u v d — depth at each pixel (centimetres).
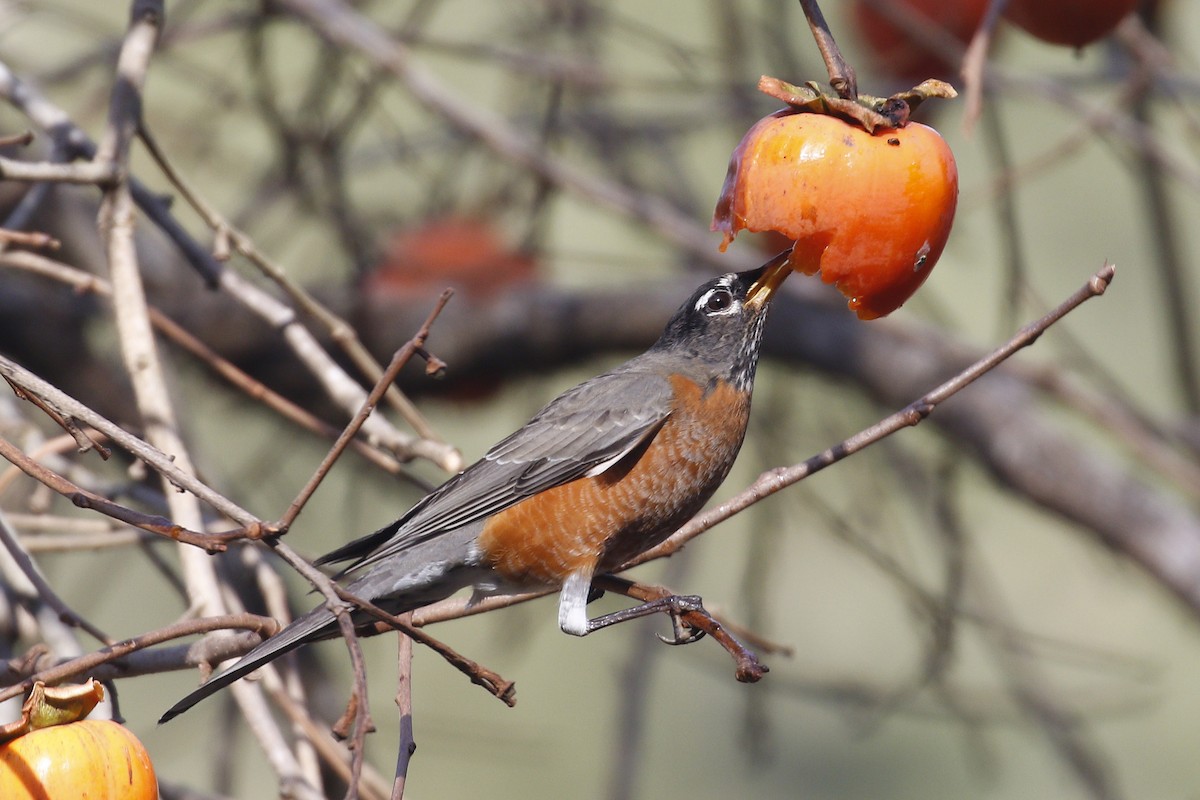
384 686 1293
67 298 1098
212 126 1257
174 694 1219
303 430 1171
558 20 1183
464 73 1409
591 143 1238
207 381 1203
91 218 1122
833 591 1421
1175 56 1055
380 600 737
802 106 535
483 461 755
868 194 509
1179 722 1397
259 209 1154
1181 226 1139
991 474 1163
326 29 1020
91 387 1113
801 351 1205
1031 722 1107
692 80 1063
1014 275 872
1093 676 1401
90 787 446
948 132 1286
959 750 1459
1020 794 1436
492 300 1156
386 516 1341
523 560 744
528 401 1246
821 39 531
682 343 802
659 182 1261
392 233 1212
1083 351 1072
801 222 514
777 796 1440
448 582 749
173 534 474
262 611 838
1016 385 1192
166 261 1162
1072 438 1155
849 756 1466
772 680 1079
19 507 934
